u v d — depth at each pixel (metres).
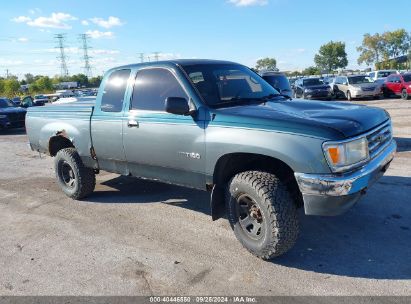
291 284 3.41
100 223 5.09
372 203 5.11
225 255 4.01
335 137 3.29
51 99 44.78
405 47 88.56
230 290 3.38
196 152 4.09
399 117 13.67
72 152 5.89
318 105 4.14
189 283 3.53
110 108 5.09
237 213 3.97
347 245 4.05
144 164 4.77
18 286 3.66
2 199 6.48
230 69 4.87
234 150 3.74
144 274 3.73
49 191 6.77
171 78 4.44
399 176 6.21
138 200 5.91
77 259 4.12
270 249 3.66
